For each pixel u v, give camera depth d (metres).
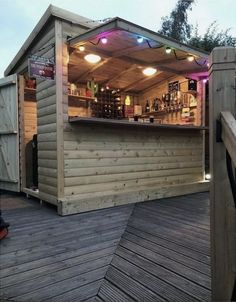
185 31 11.77
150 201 4.79
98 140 4.32
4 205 4.61
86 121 3.99
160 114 6.86
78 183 4.12
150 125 4.61
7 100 5.68
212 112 1.29
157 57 4.89
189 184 5.56
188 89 5.96
